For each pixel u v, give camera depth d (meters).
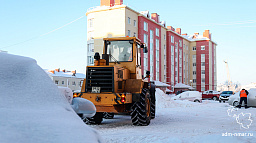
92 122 10.83
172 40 71.81
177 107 23.16
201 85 85.12
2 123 2.16
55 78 63.56
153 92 13.01
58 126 2.44
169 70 68.88
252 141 5.70
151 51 59.59
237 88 119.94
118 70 10.11
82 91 10.20
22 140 2.07
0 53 3.08
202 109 19.98
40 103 2.71
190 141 6.11
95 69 10.04
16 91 2.65
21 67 2.95
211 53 88.06
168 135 7.38
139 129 9.21
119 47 11.09
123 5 48.97
